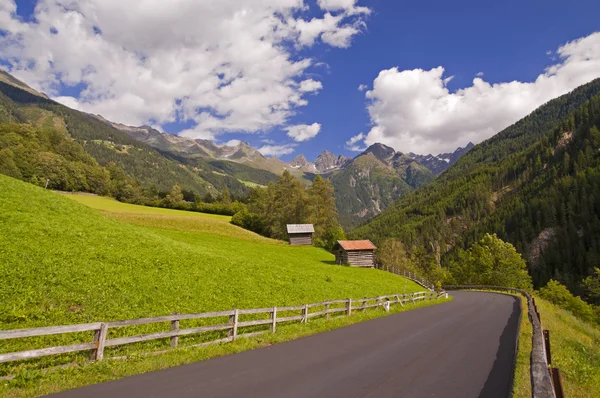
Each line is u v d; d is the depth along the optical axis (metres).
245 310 16.03
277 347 14.79
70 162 140.25
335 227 101.31
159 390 8.98
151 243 30.41
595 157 196.12
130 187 151.62
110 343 11.41
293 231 86.88
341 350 14.31
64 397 8.38
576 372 12.16
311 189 107.25
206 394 8.71
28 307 15.16
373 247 70.06
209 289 23.84
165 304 19.45
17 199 28.97
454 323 22.73
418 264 117.25
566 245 143.38
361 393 9.04
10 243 20.31
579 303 67.00
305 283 33.97
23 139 141.38
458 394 9.16
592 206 155.75
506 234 178.12
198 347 13.59
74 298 16.92
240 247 57.34
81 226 28.27
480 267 95.88
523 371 11.17
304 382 9.88
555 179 199.88
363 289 39.97
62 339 13.33
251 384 9.59
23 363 10.66
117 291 19.06
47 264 19.22
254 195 144.00
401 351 14.24
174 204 139.88
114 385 9.34
